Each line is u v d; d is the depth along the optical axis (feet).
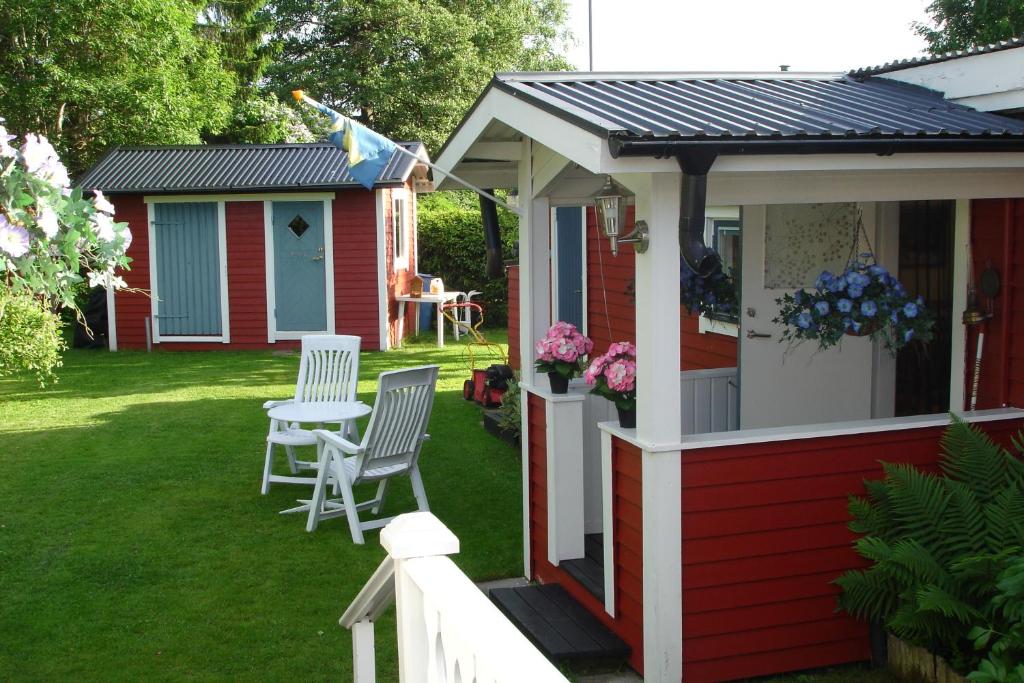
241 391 40.68
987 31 68.85
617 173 13.56
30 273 10.96
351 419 24.63
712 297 19.76
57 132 63.16
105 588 19.22
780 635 15.20
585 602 17.43
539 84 17.10
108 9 59.26
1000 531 13.67
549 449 18.11
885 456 15.47
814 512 15.17
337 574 19.97
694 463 14.55
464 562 20.62
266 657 16.29
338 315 52.37
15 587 19.26
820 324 16.33
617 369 15.46
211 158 54.03
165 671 15.79
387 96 96.32
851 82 19.71
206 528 22.86
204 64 70.28
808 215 18.67
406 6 98.84
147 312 52.85
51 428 33.78
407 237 57.98
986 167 14.26
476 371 36.73
